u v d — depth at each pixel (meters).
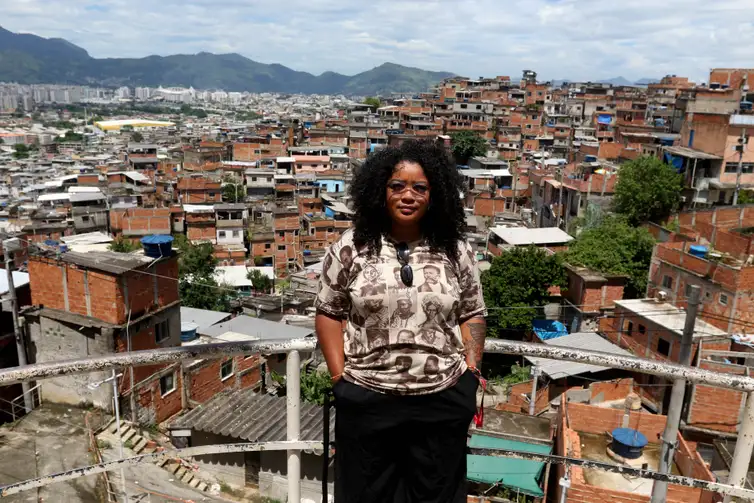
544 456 2.84
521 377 25.12
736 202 37.66
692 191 39.19
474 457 14.05
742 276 23.42
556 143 80.31
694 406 20.33
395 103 118.69
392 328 2.33
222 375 21.44
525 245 38.03
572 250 32.25
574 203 43.91
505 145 77.88
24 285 20.89
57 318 17.12
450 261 2.45
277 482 14.12
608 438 14.88
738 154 38.75
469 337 2.54
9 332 19.86
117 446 15.44
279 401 16.16
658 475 2.78
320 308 2.48
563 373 22.58
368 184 2.39
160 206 62.25
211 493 14.11
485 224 49.84
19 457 14.42
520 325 29.02
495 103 93.94
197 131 153.88
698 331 23.05
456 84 112.81
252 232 56.75
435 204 2.42
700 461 12.26
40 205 66.69
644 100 90.75
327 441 2.53
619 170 40.12
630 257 31.17
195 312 29.75
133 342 17.34
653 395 22.14
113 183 72.38
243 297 37.28
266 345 2.70
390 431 2.35
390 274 2.35
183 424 14.87
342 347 2.45
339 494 2.48
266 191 68.50
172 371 18.70
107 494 13.23
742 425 2.65
